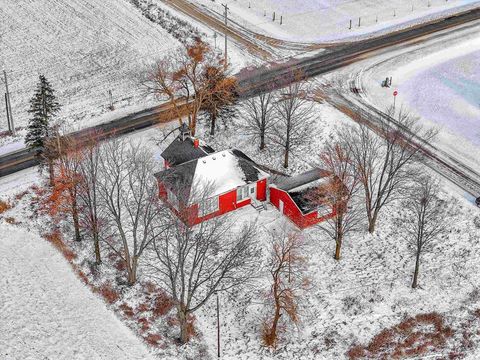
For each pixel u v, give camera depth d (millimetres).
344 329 65500
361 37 112562
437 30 115188
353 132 86438
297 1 123875
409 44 111000
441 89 100438
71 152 74625
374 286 69625
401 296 68750
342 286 69500
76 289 69938
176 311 67188
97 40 112000
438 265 72000
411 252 73312
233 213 77250
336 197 69250
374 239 74875
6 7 121625
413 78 102750
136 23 116562
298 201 74438
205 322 66125
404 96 98562
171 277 61094
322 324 65875
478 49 110375
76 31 114562
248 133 89000
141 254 71750
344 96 97688
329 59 106438
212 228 67625
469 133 91500
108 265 72312
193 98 93188
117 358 62531
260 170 78688
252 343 64188
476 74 104125
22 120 93312
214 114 88062
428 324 66188
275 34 112875
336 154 78938
